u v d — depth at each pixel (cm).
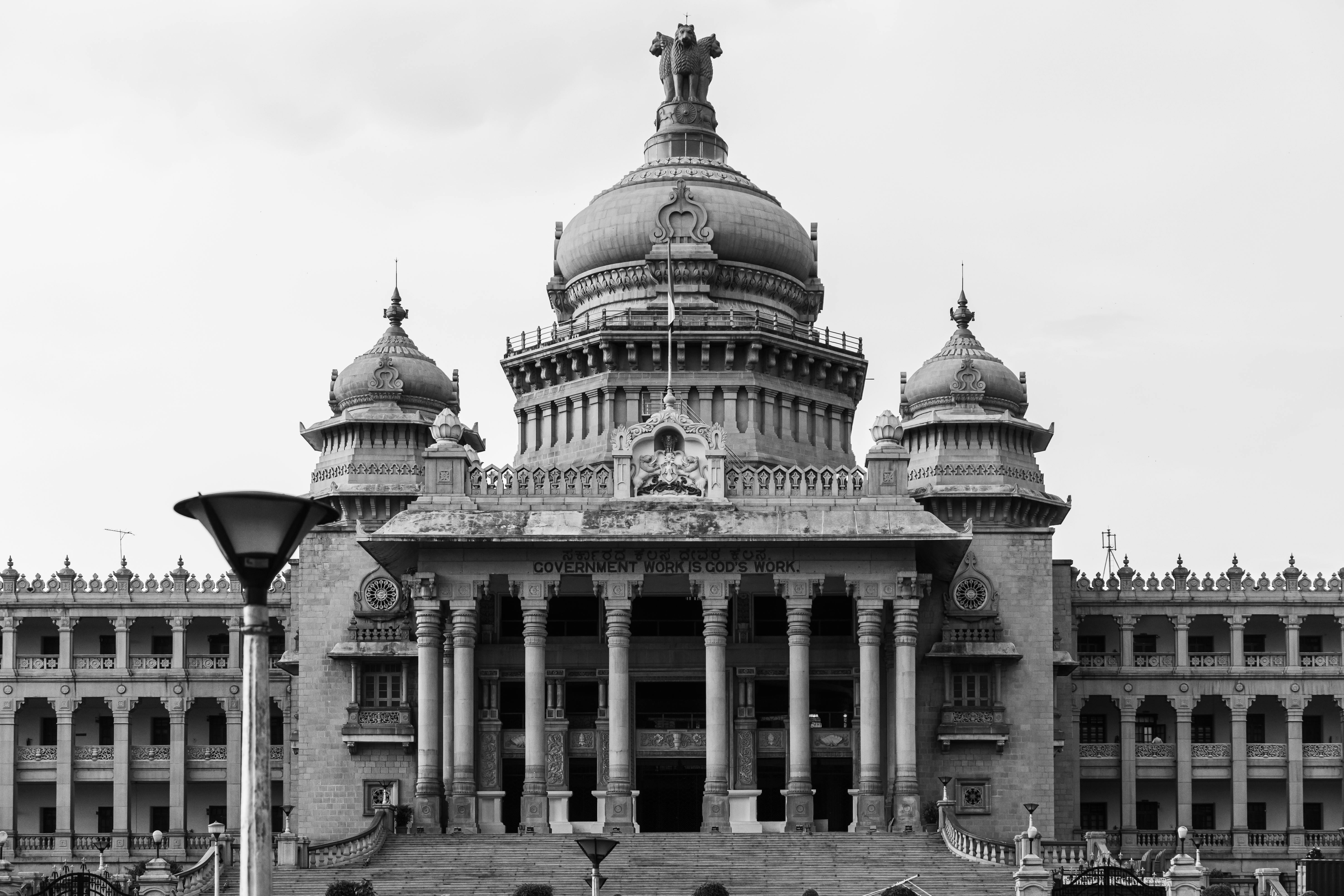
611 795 10050
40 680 13212
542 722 10175
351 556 11500
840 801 10906
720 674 10138
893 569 10200
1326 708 13175
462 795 10144
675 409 10512
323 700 11338
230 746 13162
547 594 10231
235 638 13300
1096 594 12988
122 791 13138
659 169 12688
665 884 8825
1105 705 13112
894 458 10356
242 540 4212
